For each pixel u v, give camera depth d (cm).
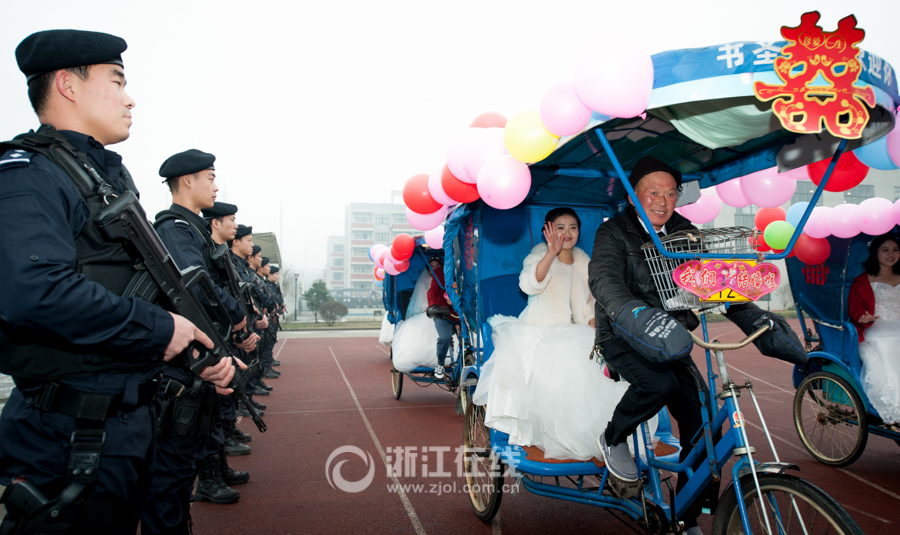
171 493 247
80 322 134
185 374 244
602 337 254
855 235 436
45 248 133
